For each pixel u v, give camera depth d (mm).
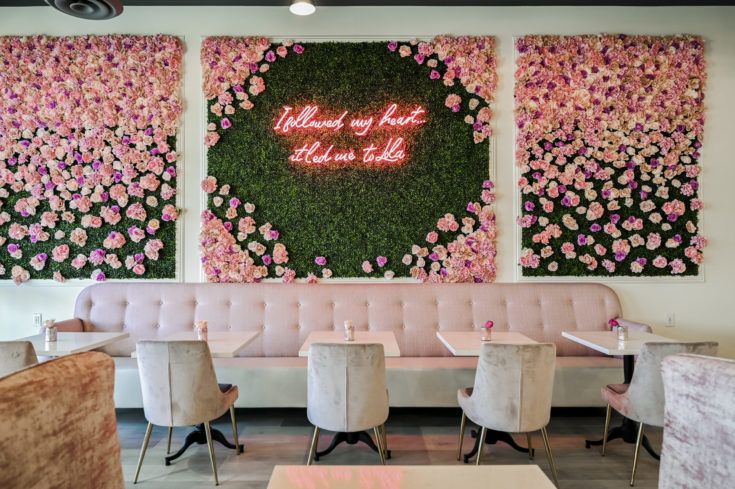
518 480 1298
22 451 1034
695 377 1278
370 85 4391
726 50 4379
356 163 4371
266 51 4375
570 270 4344
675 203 4305
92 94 4301
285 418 3814
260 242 4355
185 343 2639
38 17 4348
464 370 3633
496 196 4371
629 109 4332
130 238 4324
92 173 4289
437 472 1345
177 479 2820
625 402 2793
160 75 4316
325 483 1270
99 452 1271
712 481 1204
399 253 4352
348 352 2541
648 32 4395
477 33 4406
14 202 4293
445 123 4375
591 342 3146
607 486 2740
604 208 4332
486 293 4199
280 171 4367
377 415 2633
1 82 4293
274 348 4074
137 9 4375
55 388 1145
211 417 2754
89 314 4105
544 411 2613
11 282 4277
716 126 4355
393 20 4398
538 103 4348
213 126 4324
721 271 4332
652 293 4320
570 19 4406
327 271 4340
